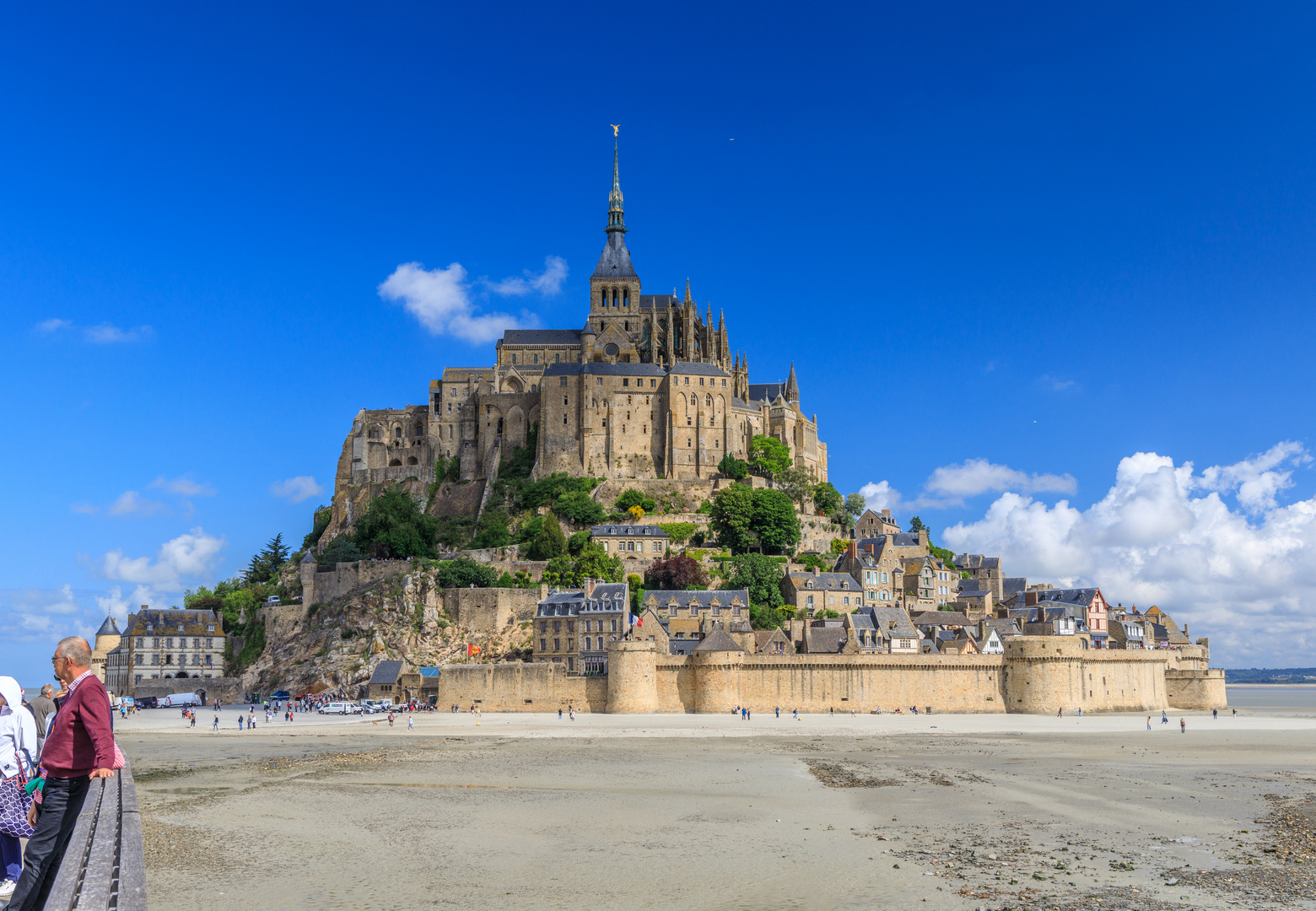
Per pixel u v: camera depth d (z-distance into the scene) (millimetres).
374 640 196375
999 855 67875
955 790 93812
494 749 125250
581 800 88375
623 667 166625
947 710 168500
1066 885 60438
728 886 60781
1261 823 78562
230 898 57500
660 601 191625
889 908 56000
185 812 81938
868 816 81750
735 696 166750
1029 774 104625
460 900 57594
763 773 104812
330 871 63656
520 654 192000
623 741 132875
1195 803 87312
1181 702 197625
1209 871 63750
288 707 178125
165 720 166125
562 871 63969
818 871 63875
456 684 175625
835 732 143000
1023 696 169375
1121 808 84875
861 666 167000
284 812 82250
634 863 66062
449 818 80250
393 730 148250
